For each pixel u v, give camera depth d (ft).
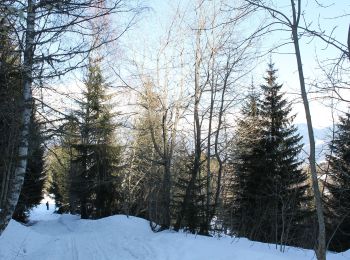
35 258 47.80
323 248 28.53
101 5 29.09
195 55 65.82
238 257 37.32
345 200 58.13
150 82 65.87
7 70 27.63
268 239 60.18
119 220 76.89
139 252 43.93
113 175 105.70
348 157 54.70
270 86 95.20
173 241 46.11
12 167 38.68
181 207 65.57
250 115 79.51
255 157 90.48
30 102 32.45
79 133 36.70
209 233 66.85
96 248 49.57
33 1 27.84
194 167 65.36
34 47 28.91
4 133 34.88
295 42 29.07
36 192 116.16
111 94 84.48
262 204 70.23
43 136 34.35
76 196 114.83
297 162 90.53
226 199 89.30
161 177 72.84
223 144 73.00
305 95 29.09
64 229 95.50
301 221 66.23
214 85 67.77
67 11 28.09
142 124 74.18
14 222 59.11
